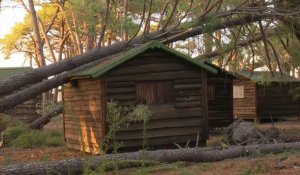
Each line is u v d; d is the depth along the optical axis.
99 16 12.06
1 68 26.83
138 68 12.02
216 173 7.64
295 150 9.62
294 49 12.22
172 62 12.43
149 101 12.09
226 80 19.86
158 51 12.25
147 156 8.23
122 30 11.28
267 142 11.40
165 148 12.16
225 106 20.05
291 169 7.41
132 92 11.88
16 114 23.39
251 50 12.94
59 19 39.00
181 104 12.45
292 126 21.77
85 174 6.68
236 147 9.51
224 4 10.38
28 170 7.00
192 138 12.50
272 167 7.63
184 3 10.06
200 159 8.88
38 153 12.88
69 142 13.86
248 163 8.20
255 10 10.34
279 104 26.19
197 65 12.59
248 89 26.11
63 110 14.28
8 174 6.84
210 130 19.48
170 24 10.88
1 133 15.54
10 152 13.20
